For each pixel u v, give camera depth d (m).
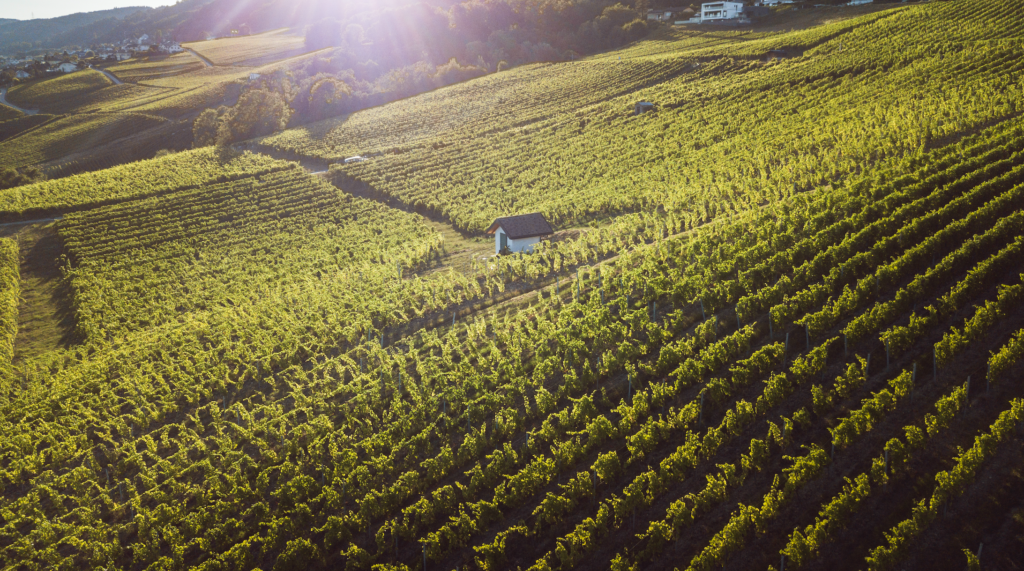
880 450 27.28
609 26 190.88
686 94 110.06
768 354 33.22
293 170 108.38
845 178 58.03
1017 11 105.81
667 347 35.22
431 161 103.25
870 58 101.00
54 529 32.16
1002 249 39.22
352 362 43.66
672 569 24.12
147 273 73.56
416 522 28.27
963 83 78.62
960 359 31.62
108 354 52.91
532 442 31.33
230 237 83.50
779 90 99.88
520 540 27.05
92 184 105.25
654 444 29.97
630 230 60.31
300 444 36.28
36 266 79.75
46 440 40.94
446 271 63.03
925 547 23.00
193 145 146.38
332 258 71.31
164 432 39.56
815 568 23.14
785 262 42.44
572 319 42.94
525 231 62.00
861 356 33.44
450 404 36.75
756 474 27.64
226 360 48.22
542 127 112.38
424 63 177.50
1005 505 23.83
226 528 29.77
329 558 28.09
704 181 68.50
